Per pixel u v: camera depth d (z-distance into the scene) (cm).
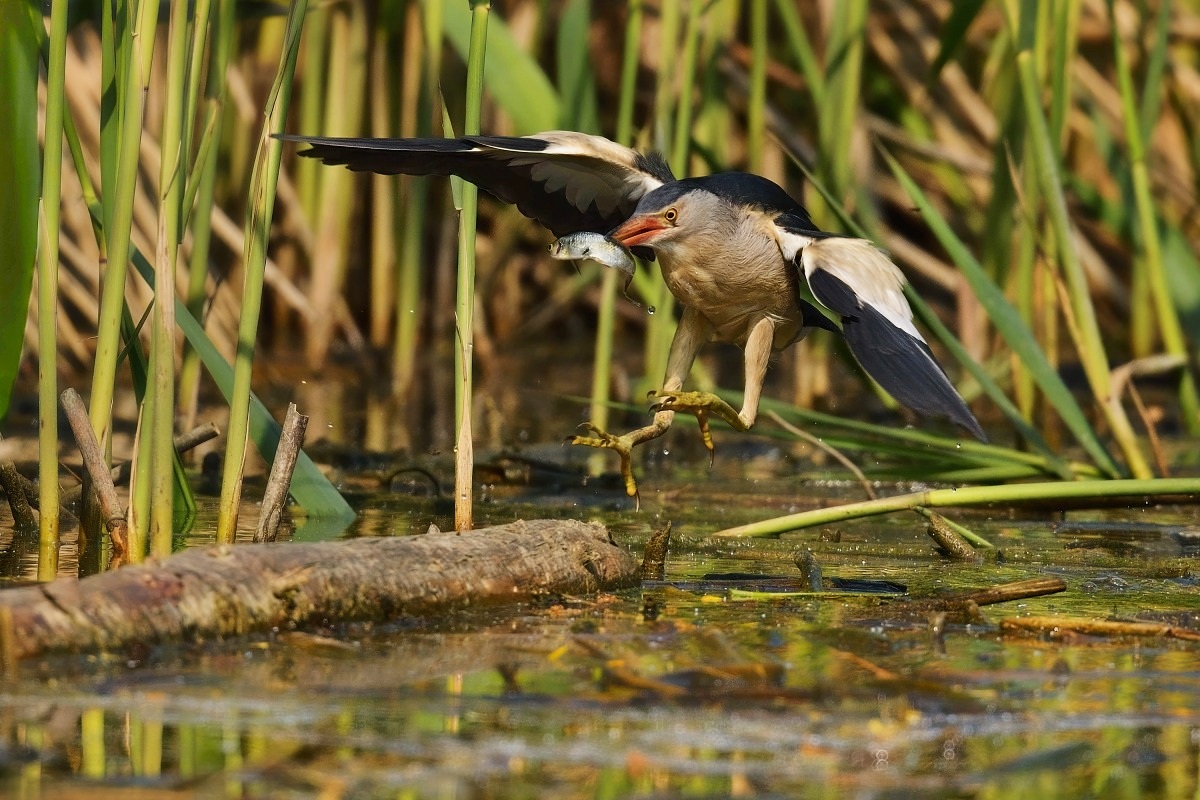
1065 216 1256
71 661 635
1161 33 1405
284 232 1947
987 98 1961
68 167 1591
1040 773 550
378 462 1351
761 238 970
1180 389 1619
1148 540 1076
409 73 1775
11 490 974
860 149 1809
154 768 524
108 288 826
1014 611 812
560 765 542
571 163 980
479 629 727
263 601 698
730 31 1845
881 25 1966
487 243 2011
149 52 808
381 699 609
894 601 828
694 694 628
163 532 805
